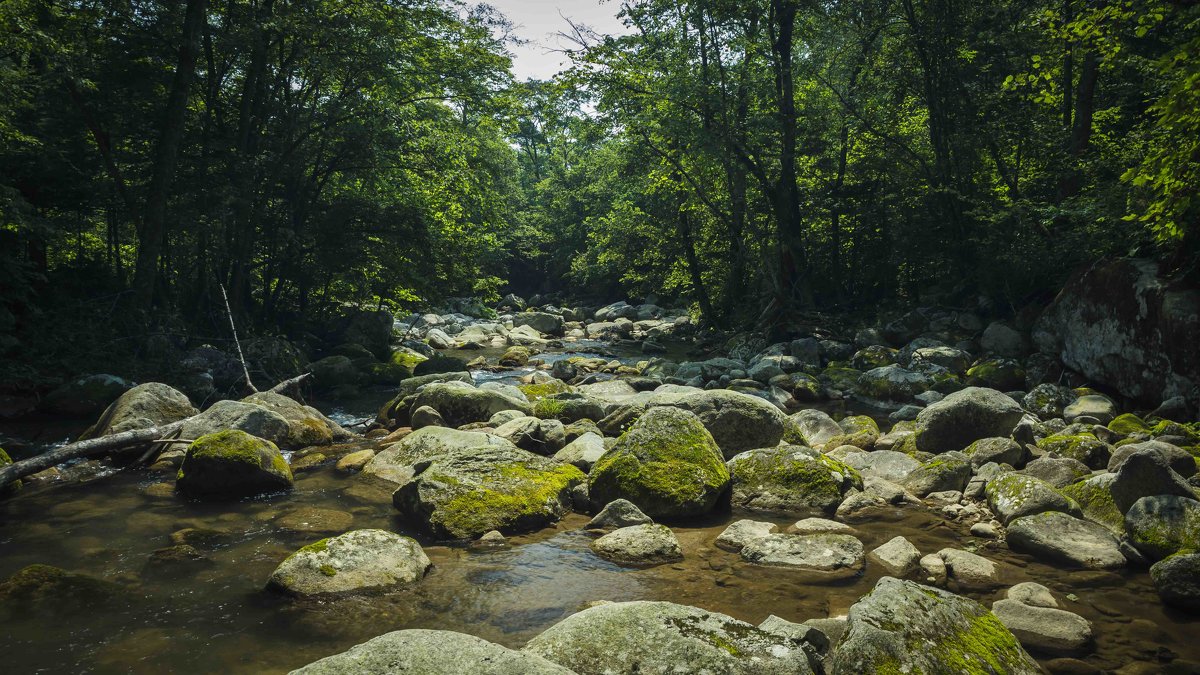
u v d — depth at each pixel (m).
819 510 8.76
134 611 6.01
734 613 5.96
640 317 42.62
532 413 13.65
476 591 6.46
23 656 5.27
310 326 25.80
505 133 25.33
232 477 9.21
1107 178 18.66
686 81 25.02
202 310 20.98
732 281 30.98
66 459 10.06
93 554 7.26
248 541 7.68
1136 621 5.80
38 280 18.62
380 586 6.44
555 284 56.41
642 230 33.81
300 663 5.20
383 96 22.69
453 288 25.38
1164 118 9.29
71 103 18.55
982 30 22.55
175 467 10.36
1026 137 21.67
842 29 25.58
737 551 7.46
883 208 26.70
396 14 21.33
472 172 25.05
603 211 46.88
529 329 34.62
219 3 20.30
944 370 17.97
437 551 7.47
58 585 6.47
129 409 11.17
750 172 26.81
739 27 25.91
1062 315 16.50
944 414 11.04
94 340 15.97
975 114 22.77
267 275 23.39
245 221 20.20
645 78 25.92
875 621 4.44
